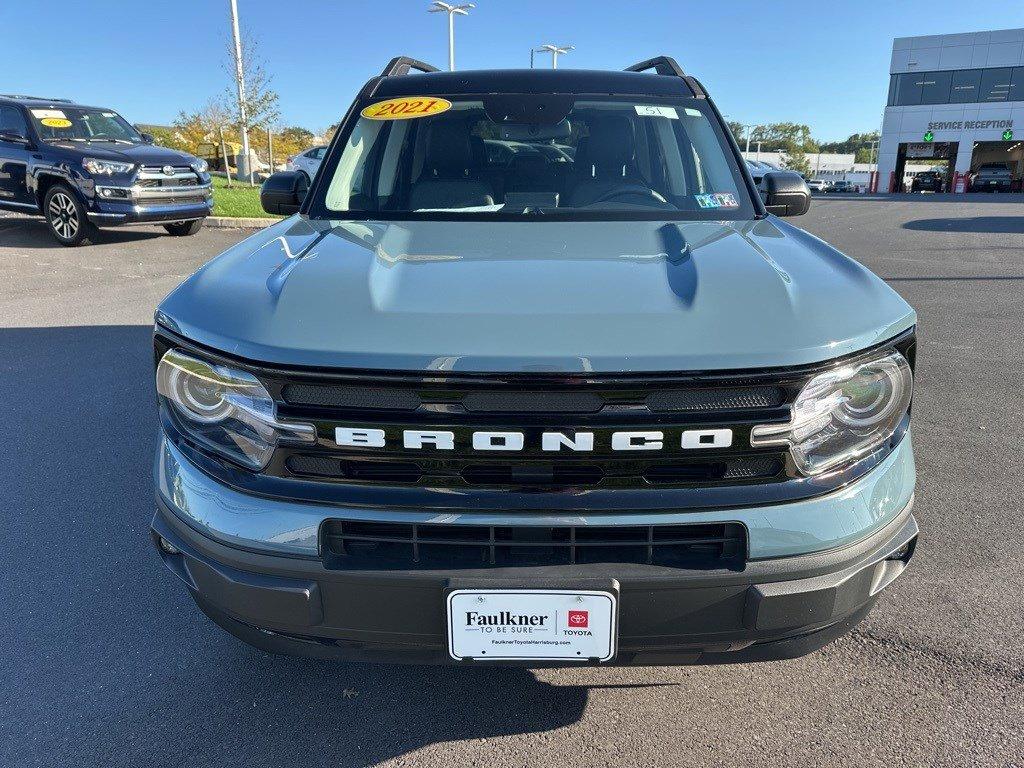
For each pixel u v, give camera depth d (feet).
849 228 47.19
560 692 7.30
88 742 6.77
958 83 136.26
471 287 5.79
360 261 6.35
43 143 34.30
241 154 77.77
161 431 6.11
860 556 5.46
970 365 17.40
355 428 5.09
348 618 5.42
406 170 9.50
